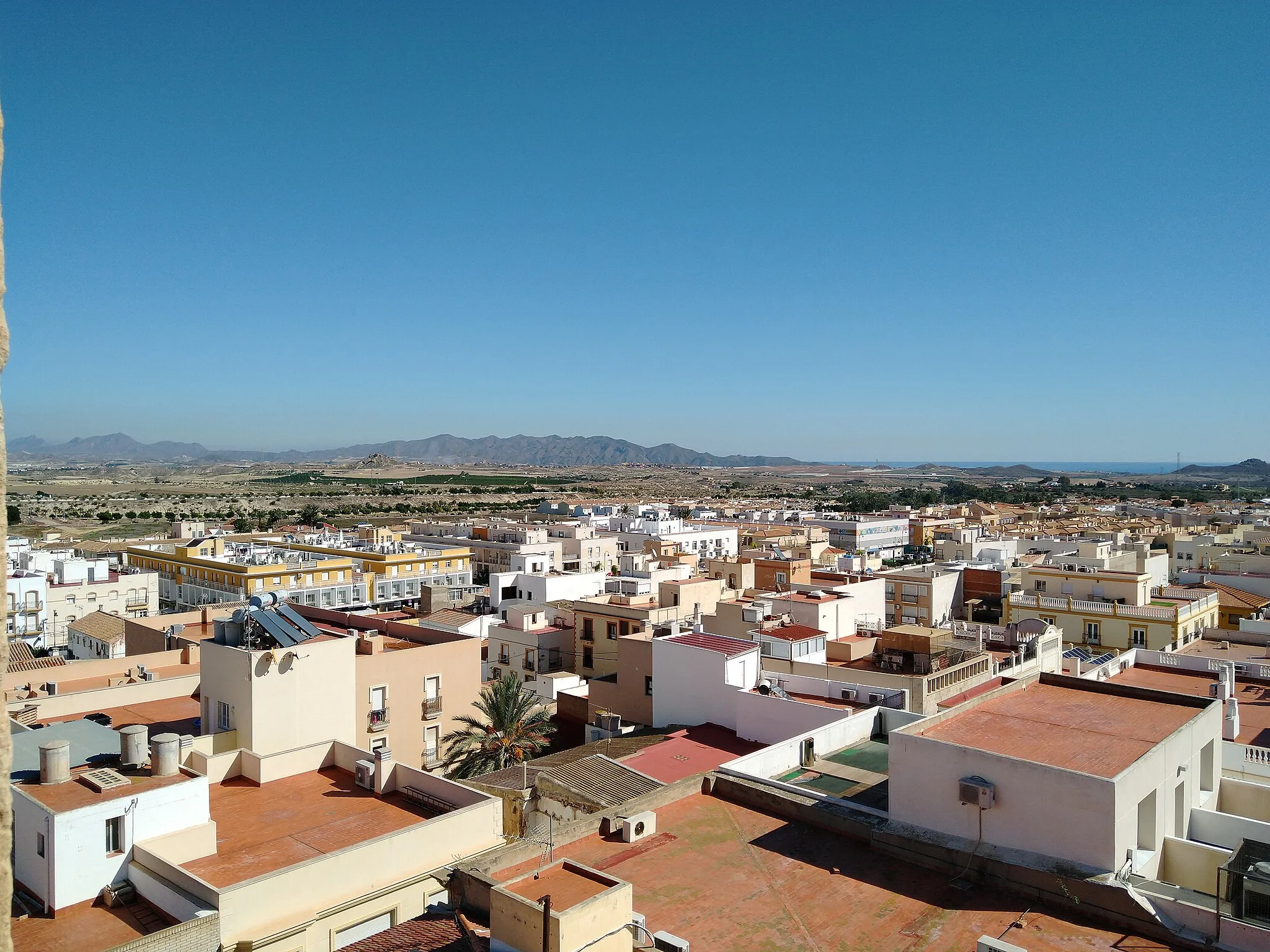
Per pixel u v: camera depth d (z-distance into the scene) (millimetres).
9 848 7855
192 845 26812
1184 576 91688
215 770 33344
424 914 21531
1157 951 18094
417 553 137250
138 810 25750
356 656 45406
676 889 21297
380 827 29750
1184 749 24078
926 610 78375
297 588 116562
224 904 23219
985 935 18938
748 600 57812
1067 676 29781
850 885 21438
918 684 39938
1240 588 87625
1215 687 40594
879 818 24297
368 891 26438
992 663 45000
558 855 23250
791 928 19469
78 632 80062
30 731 31031
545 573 94625
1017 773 21375
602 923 16594
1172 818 22922
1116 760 22266
